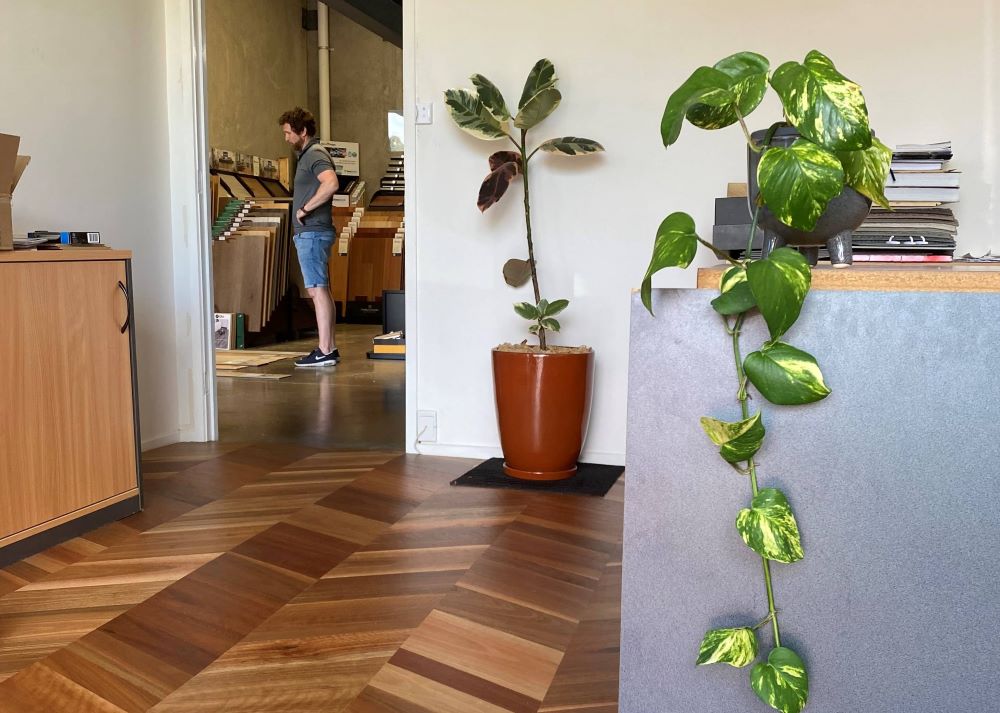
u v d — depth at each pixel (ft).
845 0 9.61
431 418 11.39
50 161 9.82
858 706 3.38
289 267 26.43
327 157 19.58
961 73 9.38
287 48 31.42
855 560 3.32
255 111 28.96
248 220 25.16
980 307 3.12
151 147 11.44
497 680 5.40
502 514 8.86
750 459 3.33
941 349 3.16
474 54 10.72
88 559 7.50
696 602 3.53
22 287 7.38
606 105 10.41
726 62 3.30
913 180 7.70
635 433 3.53
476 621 6.26
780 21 9.80
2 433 7.22
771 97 9.96
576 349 10.32
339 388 16.90
